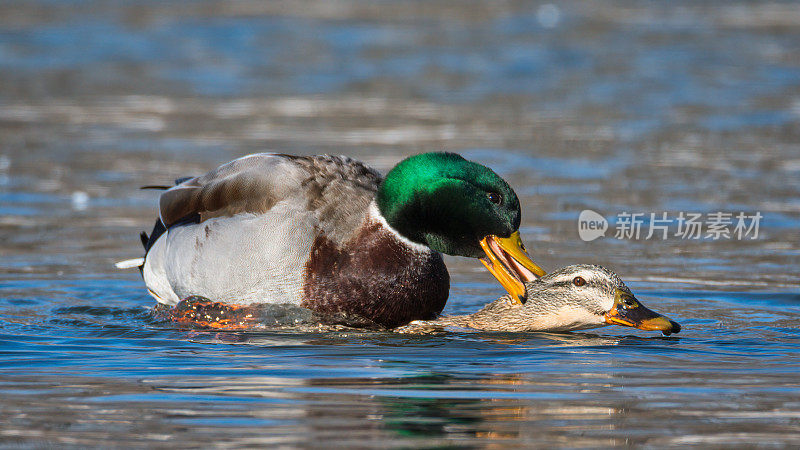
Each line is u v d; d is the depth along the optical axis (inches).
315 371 359.6
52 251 571.5
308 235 415.8
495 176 411.2
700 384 346.0
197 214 436.5
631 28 1459.2
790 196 690.2
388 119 949.8
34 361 373.1
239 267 418.0
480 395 331.9
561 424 303.9
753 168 765.9
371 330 420.8
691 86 1091.3
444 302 436.1
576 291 419.5
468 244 415.2
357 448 283.6
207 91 1082.1
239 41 1370.6
